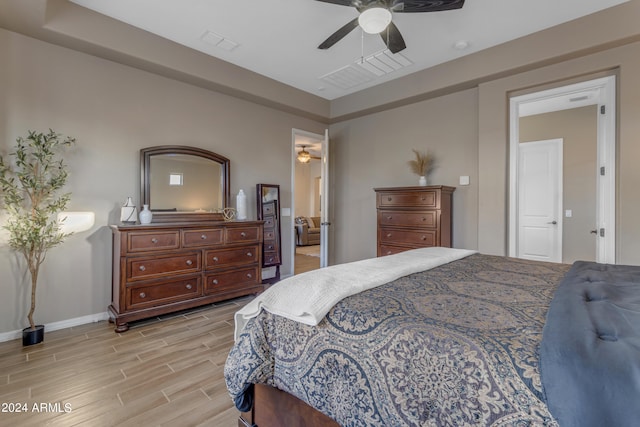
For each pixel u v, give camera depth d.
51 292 2.71
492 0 2.47
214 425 1.56
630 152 2.62
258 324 1.30
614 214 2.74
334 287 1.30
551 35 2.85
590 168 4.39
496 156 3.32
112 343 2.45
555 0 2.48
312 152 8.31
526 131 4.90
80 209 2.84
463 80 3.40
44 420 1.58
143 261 2.79
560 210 4.62
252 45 3.22
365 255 4.71
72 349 2.34
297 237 8.37
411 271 1.65
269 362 1.26
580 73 2.85
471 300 1.18
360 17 2.08
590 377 0.66
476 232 3.58
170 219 3.35
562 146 4.60
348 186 4.96
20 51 2.56
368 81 4.12
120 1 2.54
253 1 2.53
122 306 2.68
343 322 1.09
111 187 3.02
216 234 3.29
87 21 2.64
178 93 3.48
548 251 4.73
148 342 2.47
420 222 3.55
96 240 2.93
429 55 3.39
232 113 3.97
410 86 3.87
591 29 2.66
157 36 3.04
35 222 2.46
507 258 2.15
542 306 1.11
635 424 0.58
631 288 1.26
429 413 0.83
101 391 1.82
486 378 0.76
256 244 3.67
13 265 2.54
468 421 0.76
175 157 3.44
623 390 0.62
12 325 2.53
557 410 0.66
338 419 1.03
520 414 0.70
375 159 4.58
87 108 2.88
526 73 3.14
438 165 3.89
